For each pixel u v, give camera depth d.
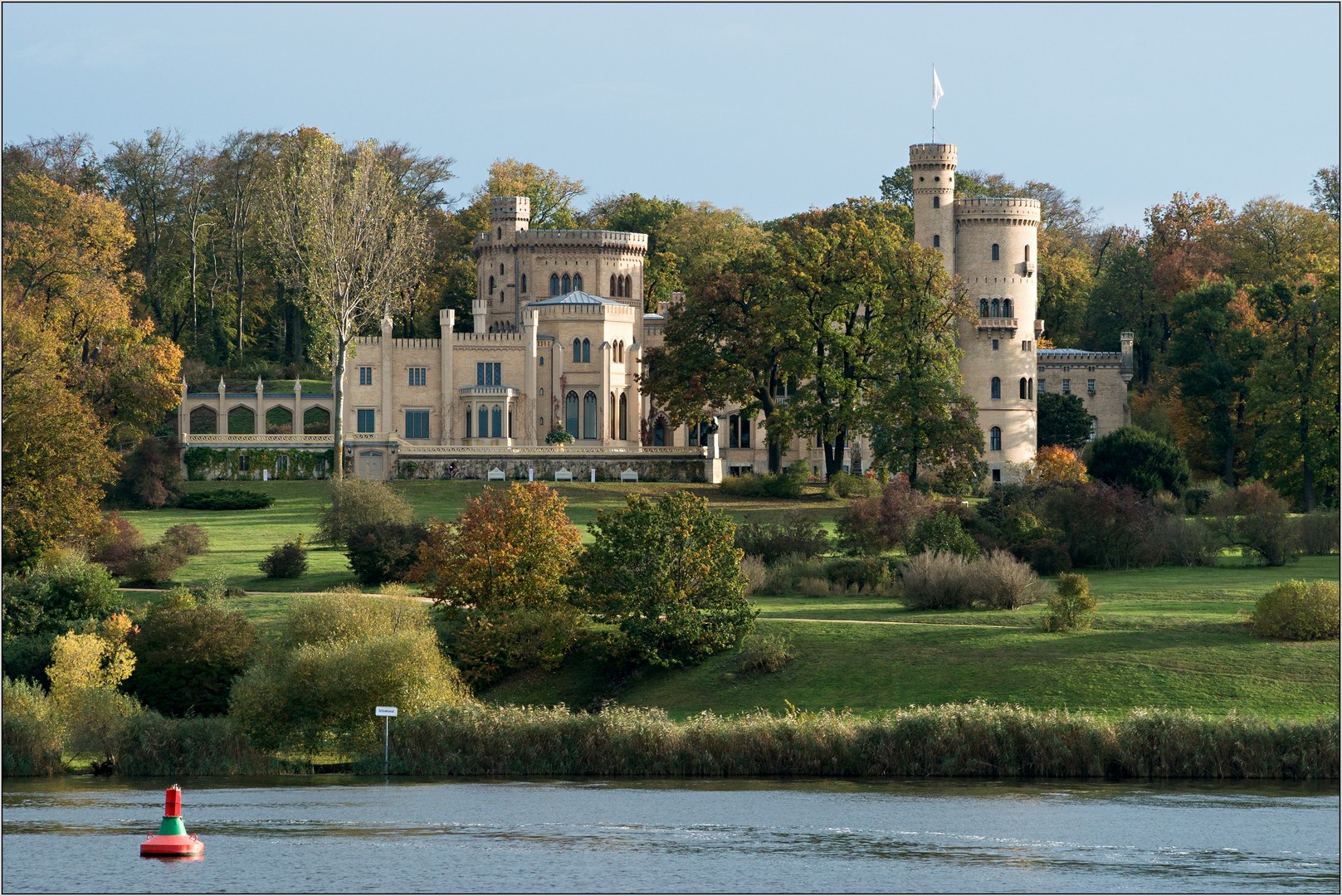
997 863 119.81
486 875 115.88
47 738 155.12
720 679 177.62
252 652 171.62
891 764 150.12
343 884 114.69
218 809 136.88
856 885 114.44
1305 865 118.94
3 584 187.62
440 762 153.12
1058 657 173.12
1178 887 114.00
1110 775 148.50
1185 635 179.12
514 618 183.62
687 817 133.25
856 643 181.50
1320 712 156.88
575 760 153.12
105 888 112.94
